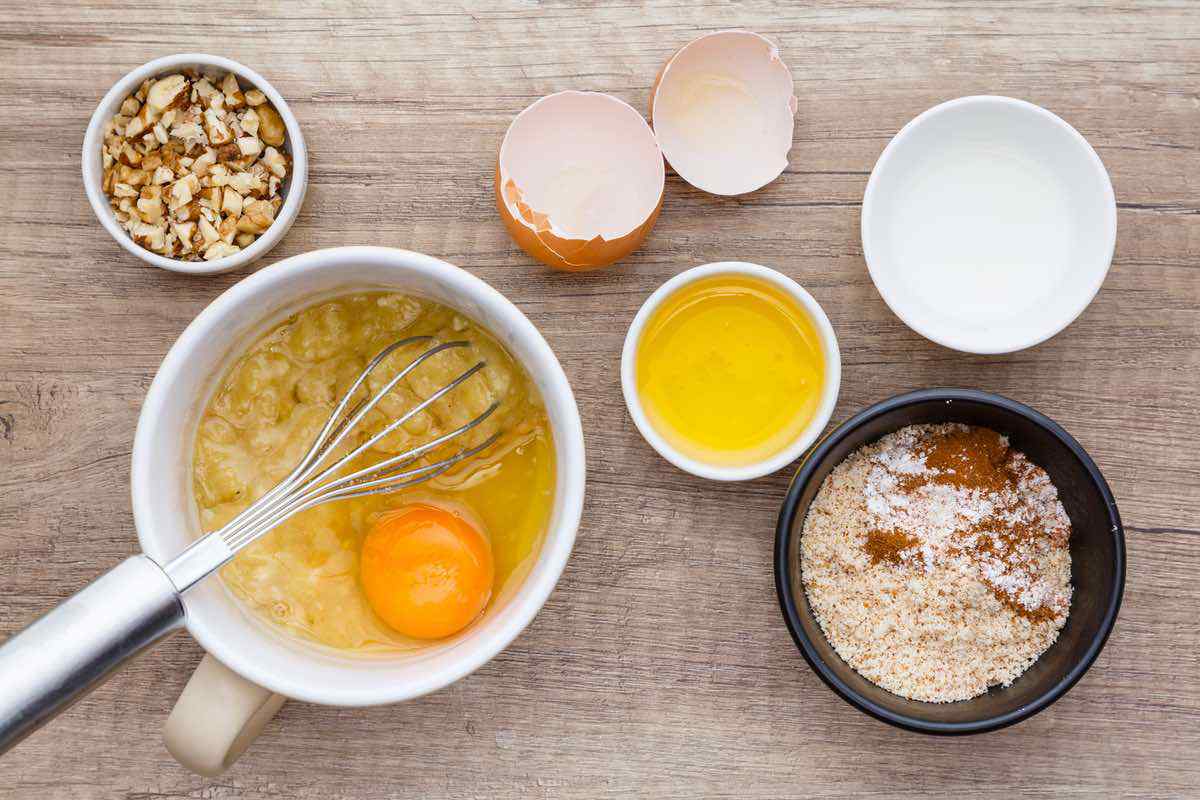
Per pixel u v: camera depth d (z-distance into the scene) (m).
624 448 0.42
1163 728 0.42
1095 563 0.40
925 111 0.41
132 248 0.39
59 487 0.42
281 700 0.40
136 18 0.41
